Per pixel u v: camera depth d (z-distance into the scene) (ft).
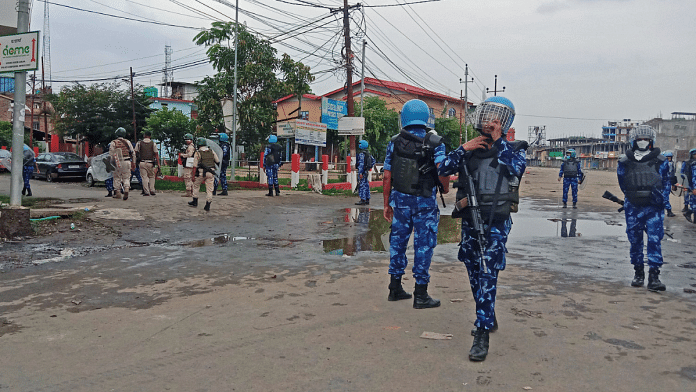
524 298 14.52
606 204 49.47
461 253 11.66
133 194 46.24
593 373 9.32
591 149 381.81
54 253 20.94
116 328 11.90
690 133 261.65
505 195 10.65
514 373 9.33
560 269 18.72
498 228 10.66
